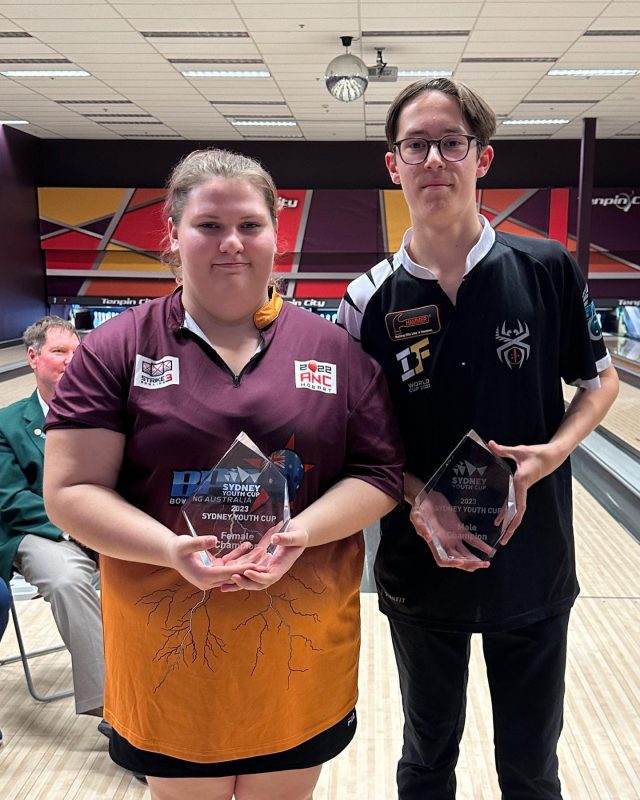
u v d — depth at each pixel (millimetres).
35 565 2164
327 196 12406
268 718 1145
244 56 7480
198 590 1110
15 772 1975
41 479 2311
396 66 7879
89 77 8328
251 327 1183
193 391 1114
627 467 4809
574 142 12422
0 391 8172
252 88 8828
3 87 8828
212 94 9164
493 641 1442
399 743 2074
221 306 1126
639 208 12211
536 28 6578
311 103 9648
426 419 1394
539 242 1405
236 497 1065
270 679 1133
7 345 11609
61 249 12805
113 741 1226
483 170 1374
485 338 1354
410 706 1504
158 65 7820
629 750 2039
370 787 1889
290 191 12445
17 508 2256
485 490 1292
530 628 1411
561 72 8141
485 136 1323
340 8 6047
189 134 12117
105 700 1242
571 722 2170
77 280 12883
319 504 1126
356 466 1204
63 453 1104
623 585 3170
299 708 1170
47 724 2197
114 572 1160
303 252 12539
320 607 1168
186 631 1114
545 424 1413
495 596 1370
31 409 2375
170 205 1167
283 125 11203
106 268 12766
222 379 1127
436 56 7516
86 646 2053
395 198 12336
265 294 1193
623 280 12391
